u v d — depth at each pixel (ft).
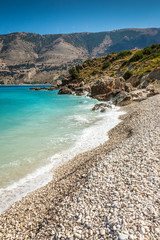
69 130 65.46
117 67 307.99
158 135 39.19
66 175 33.78
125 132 55.57
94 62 377.50
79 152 45.78
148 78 173.99
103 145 48.47
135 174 24.71
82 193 23.66
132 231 15.60
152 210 17.56
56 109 115.65
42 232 19.29
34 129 67.05
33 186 31.71
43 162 40.65
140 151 32.42
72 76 315.99
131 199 19.77
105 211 19.06
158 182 21.99
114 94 145.48
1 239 19.72
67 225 18.63
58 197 26.04
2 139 55.47
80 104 139.13
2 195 29.25
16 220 22.94
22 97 208.64
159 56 243.60
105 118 84.64
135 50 381.19
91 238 16.15
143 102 106.73
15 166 38.68
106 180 25.13
